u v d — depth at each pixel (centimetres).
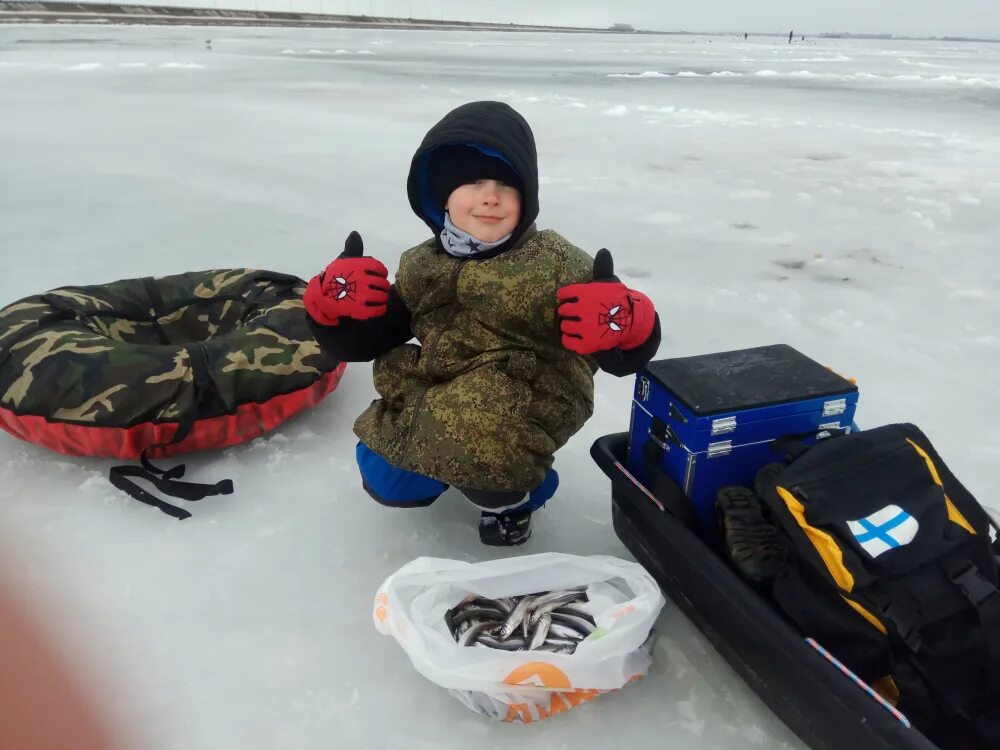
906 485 114
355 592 153
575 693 124
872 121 884
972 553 111
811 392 138
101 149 647
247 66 1634
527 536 167
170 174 554
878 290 328
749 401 134
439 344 151
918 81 1546
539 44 4056
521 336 148
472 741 120
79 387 179
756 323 291
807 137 757
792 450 125
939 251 385
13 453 198
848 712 99
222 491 181
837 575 107
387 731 122
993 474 190
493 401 143
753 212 464
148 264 355
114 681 128
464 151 142
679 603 143
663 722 124
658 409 144
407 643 120
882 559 105
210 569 158
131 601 148
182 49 2264
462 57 2247
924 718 105
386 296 146
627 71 1733
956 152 673
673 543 133
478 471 143
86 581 153
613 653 119
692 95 1171
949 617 104
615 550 167
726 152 671
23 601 144
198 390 186
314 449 205
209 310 242
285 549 165
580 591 135
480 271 146
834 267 360
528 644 124
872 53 3884
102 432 179
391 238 401
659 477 142
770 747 120
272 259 366
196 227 417
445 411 144
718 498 132
